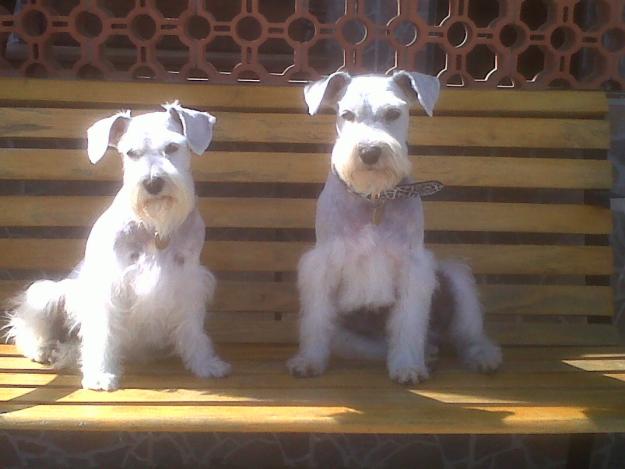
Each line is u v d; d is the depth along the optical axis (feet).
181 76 5.32
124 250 3.96
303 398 3.72
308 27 8.22
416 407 3.64
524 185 4.97
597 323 4.89
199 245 4.09
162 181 3.66
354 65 5.34
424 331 4.14
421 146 5.12
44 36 5.25
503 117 5.12
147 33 8.20
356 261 4.11
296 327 4.70
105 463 5.11
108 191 5.30
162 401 3.65
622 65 6.15
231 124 4.95
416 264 4.09
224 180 4.91
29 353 4.22
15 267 4.79
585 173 4.98
